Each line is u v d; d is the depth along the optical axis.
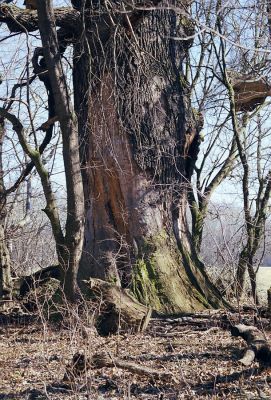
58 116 12.26
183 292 13.43
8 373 8.98
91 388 7.57
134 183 13.70
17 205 21.30
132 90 13.55
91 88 13.59
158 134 13.82
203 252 17.09
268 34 15.23
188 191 14.77
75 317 10.59
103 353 8.58
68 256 12.42
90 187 13.89
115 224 13.76
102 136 13.63
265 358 7.96
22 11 13.59
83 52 13.28
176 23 14.12
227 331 11.32
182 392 7.50
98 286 11.37
